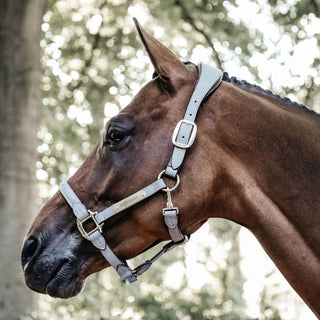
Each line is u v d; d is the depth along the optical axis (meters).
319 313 3.04
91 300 11.20
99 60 12.60
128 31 12.37
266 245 3.09
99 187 3.16
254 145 3.09
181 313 10.92
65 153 12.70
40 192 12.64
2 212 9.68
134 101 3.21
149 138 3.09
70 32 12.55
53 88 12.60
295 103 3.31
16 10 10.19
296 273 3.02
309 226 3.02
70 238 3.20
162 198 3.05
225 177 3.09
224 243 13.56
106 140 3.15
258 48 11.64
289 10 10.87
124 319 11.11
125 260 3.22
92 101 12.62
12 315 9.32
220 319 10.80
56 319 11.21
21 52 10.15
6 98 9.99
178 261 13.17
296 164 3.07
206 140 3.08
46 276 3.15
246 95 3.20
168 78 3.14
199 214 3.11
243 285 13.49
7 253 9.54
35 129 10.18
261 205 3.05
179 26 12.16
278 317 11.59
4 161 9.80
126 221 3.12
